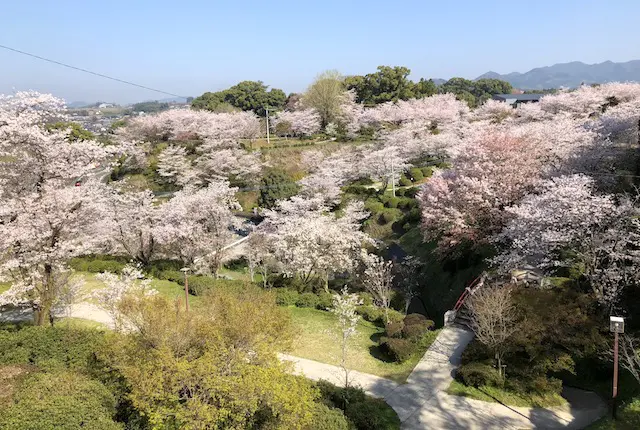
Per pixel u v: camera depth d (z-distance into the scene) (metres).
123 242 24.81
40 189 15.83
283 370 9.52
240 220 29.38
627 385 12.20
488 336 13.41
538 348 13.21
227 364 9.01
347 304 15.58
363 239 24.45
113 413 9.30
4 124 15.12
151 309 9.82
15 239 14.77
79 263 24.41
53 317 16.81
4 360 11.87
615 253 13.66
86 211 16.89
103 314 18.39
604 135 23.47
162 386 8.47
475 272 20.09
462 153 23.47
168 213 24.36
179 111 57.19
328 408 10.70
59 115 16.72
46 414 8.34
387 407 12.30
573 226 14.91
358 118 57.59
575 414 11.94
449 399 12.78
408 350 15.12
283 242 22.03
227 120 53.97
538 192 19.50
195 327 9.80
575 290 15.05
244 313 9.85
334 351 15.95
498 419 11.84
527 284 15.98
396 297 20.52
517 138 22.27
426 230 23.05
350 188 37.88
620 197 16.98
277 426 9.02
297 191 37.53
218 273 24.66
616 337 10.81
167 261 25.69
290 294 20.34
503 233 17.94
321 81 62.00
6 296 14.95
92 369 11.08
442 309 20.23
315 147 51.75
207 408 8.23
